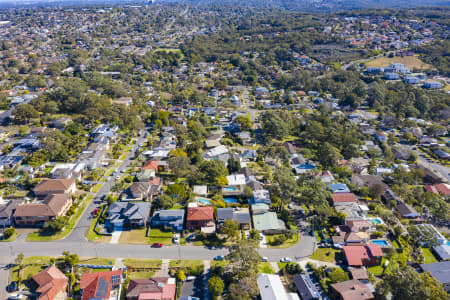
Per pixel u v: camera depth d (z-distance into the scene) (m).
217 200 120.06
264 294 79.12
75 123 183.50
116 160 152.62
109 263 91.00
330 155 154.12
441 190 136.00
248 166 151.12
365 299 78.88
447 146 185.88
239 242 94.44
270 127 189.12
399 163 164.25
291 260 94.81
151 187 125.06
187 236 102.75
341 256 96.88
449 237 106.81
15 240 98.44
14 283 82.12
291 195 117.75
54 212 104.44
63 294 78.88
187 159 139.75
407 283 76.69
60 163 145.50
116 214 108.00
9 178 128.38
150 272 88.50
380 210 115.44
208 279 86.38
